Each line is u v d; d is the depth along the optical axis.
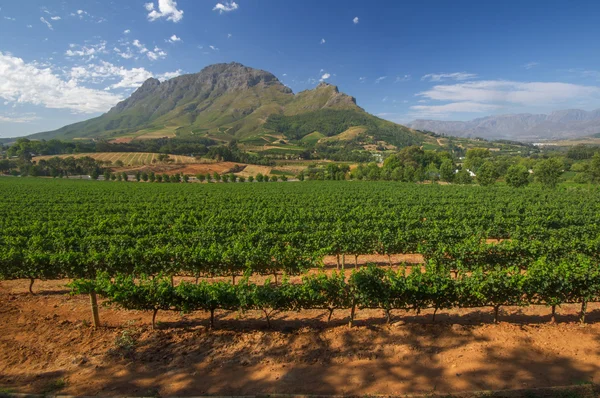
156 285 11.05
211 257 14.95
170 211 33.66
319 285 10.86
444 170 80.88
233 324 11.64
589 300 11.07
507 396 7.41
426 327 10.76
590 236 22.59
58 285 15.75
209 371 8.74
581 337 10.09
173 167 121.12
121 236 20.14
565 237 21.75
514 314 12.12
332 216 28.31
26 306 13.18
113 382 8.28
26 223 27.06
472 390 7.70
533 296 11.27
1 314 12.25
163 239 19.97
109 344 10.16
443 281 11.02
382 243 18.97
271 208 35.56
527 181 61.75
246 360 9.20
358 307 11.25
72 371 8.76
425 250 17.86
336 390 7.84
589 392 7.50
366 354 9.31
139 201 45.12
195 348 9.92
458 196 47.03
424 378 8.21
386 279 11.24
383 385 7.97
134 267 15.54
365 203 39.84
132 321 11.84
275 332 10.75
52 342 10.25
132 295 10.65
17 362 9.16
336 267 19.78
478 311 12.48
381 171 97.62
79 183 80.88
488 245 16.09
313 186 70.75
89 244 18.84
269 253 15.39
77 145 149.75
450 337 10.11
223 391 7.90
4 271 14.15
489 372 8.36
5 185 70.62
